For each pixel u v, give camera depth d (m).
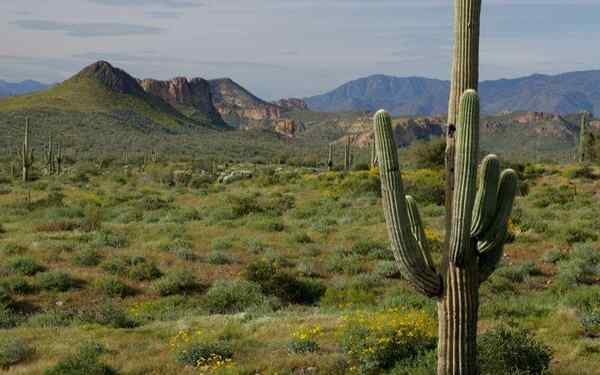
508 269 19.84
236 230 30.05
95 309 16.42
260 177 62.97
